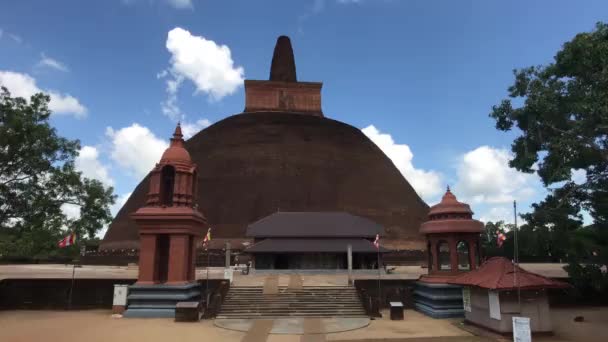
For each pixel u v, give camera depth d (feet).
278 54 335.67
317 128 293.43
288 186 257.14
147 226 90.99
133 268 175.11
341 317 83.20
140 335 65.72
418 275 138.92
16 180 93.45
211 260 200.85
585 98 75.41
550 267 170.91
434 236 98.02
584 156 81.61
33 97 93.71
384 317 85.10
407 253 222.07
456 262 92.63
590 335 65.87
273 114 294.05
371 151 298.97
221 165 265.95
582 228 102.37
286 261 152.25
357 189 267.59
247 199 249.34
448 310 85.97
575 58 78.18
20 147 90.74
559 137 84.69
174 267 89.15
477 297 72.13
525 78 89.40
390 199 270.46
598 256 93.25
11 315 86.33
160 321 79.15
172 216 90.58
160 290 86.69
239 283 102.47
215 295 88.94
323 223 164.25
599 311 91.97
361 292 92.07
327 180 266.16
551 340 62.34
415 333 68.33
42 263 199.21
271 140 279.69
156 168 96.43
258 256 152.46
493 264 71.15
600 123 76.23
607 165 83.82
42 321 78.74
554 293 99.19
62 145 95.96
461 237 94.89
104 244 250.37
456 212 95.71
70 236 96.63
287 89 317.83
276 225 162.20
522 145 92.58
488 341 61.98
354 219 168.04
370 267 154.20
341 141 293.02
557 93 83.87
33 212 94.48
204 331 69.26
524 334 51.62
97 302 95.25
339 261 153.07
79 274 132.57
